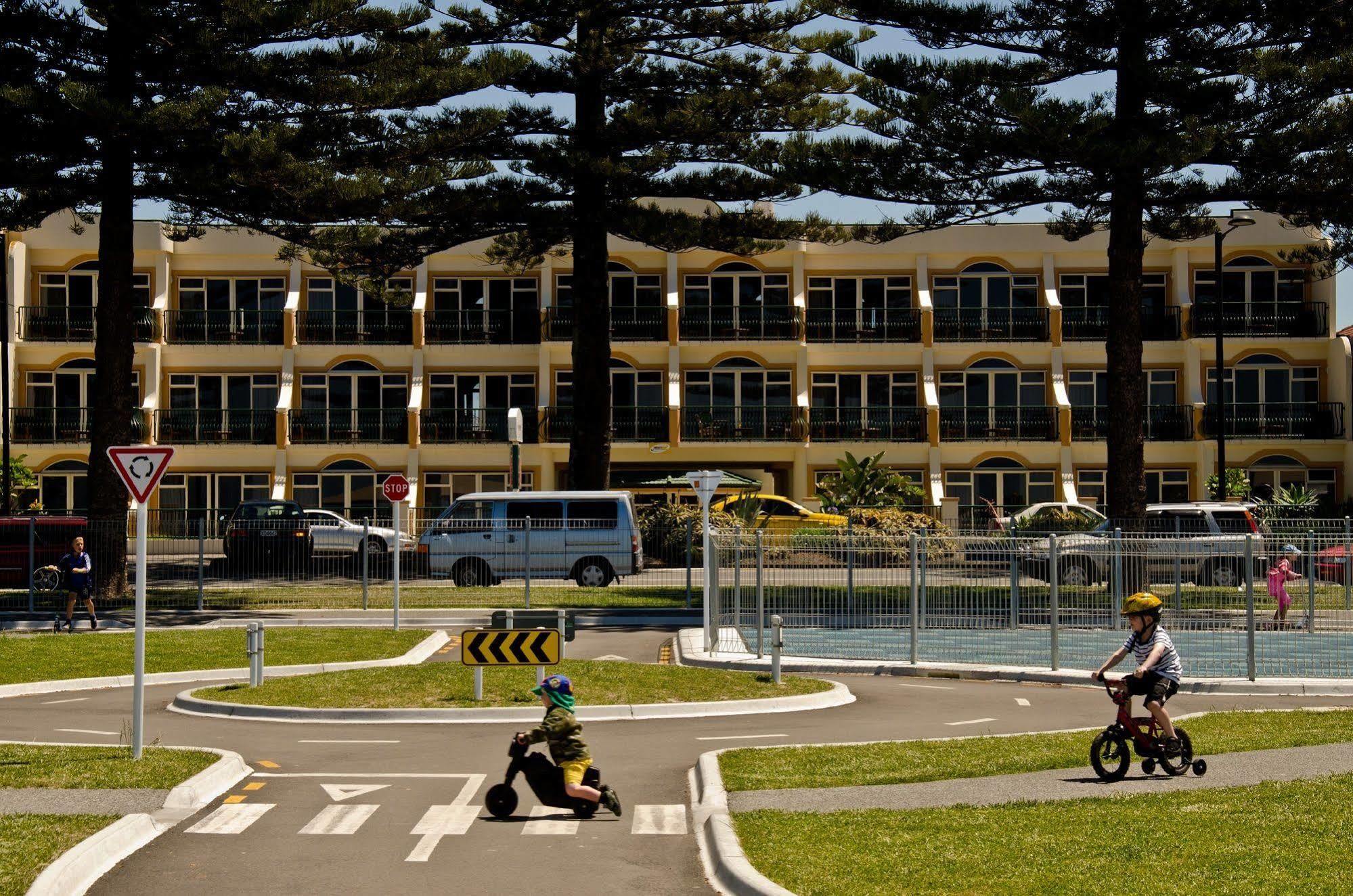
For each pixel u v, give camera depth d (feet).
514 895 29.14
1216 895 26.71
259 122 103.50
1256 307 174.50
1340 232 108.68
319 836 34.58
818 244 179.42
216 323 177.68
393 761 45.93
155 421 174.81
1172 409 174.81
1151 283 178.09
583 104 127.03
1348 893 26.68
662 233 124.57
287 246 126.52
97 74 102.53
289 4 100.07
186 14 99.30
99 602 101.04
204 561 106.63
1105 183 101.71
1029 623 71.92
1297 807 34.73
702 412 175.52
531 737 36.76
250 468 175.63
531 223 128.16
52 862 29.43
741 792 38.29
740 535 76.33
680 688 60.49
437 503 177.17
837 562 74.43
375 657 74.33
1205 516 108.47
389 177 111.86
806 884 28.19
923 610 72.74
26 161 98.07
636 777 43.14
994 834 32.48
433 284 180.14
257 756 46.80
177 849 33.04
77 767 41.39
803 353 175.83
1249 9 96.84
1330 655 69.26
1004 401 178.29
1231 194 105.19
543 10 123.85
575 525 109.91
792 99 125.80
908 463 175.22
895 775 40.91
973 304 179.93
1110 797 36.73
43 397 174.60
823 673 70.54
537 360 178.50
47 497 172.86
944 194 104.37
